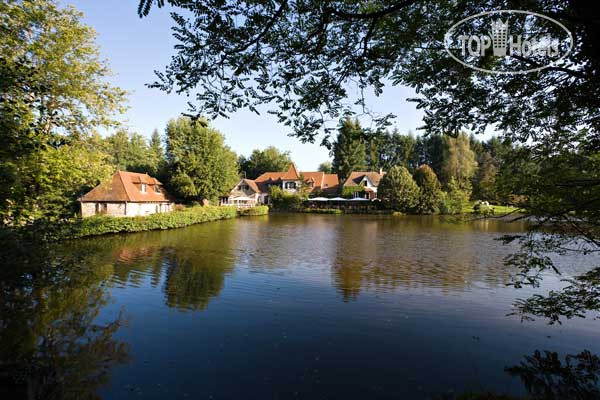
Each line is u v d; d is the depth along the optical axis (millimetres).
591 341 6633
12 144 4953
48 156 8391
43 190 7129
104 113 16766
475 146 64562
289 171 61594
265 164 76625
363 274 11820
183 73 3148
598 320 7652
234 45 2982
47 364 5211
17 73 4992
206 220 33906
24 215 6188
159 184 36844
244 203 56656
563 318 7734
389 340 6652
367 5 3221
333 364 5734
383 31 3367
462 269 12594
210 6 2557
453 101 3562
